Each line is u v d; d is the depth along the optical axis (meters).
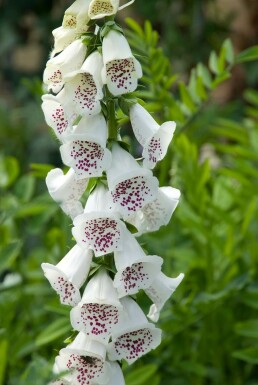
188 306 1.05
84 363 0.74
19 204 1.19
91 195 0.73
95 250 0.71
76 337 0.75
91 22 0.71
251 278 1.13
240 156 1.40
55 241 1.23
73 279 0.73
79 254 0.74
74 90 0.70
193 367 1.12
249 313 1.22
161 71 1.09
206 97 1.16
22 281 1.24
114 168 0.72
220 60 1.14
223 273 1.19
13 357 1.11
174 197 0.75
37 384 0.76
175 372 1.16
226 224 1.24
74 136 0.69
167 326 1.04
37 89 1.17
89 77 0.70
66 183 0.74
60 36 0.71
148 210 0.75
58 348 1.11
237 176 1.25
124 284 0.72
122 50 0.69
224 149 1.37
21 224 1.31
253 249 1.17
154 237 1.16
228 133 1.42
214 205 1.16
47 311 1.23
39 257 1.29
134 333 0.74
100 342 0.73
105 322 0.72
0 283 1.25
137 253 0.72
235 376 1.21
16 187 1.24
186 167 1.16
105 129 0.71
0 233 1.23
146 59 1.09
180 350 1.13
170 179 1.26
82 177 0.70
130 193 0.71
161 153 0.72
